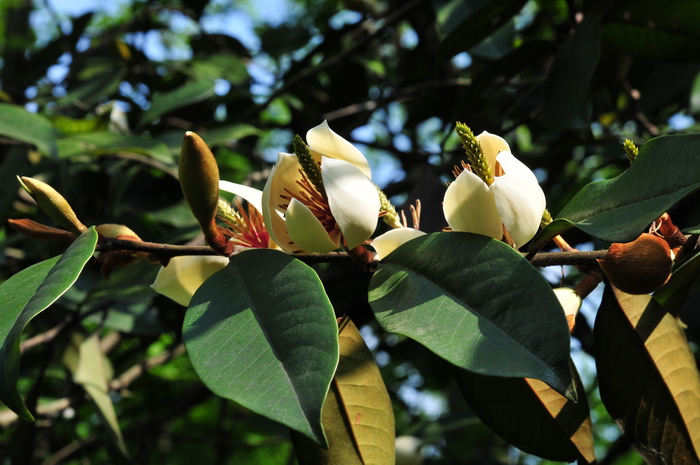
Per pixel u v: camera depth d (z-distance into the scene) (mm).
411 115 2338
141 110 2201
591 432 948
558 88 1306
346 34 2266
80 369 1550
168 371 3182
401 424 3285
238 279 831
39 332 1982
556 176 2129
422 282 831
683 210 1702
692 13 1275
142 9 2713
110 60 2414
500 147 898
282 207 913
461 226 857
